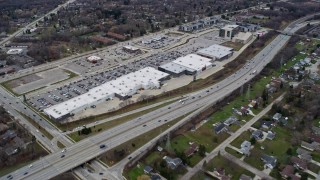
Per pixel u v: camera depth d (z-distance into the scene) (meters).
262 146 145.25
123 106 178.25
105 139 149.38
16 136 150.25
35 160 134.88
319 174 128.50
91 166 132.88
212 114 173.12
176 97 191.25
